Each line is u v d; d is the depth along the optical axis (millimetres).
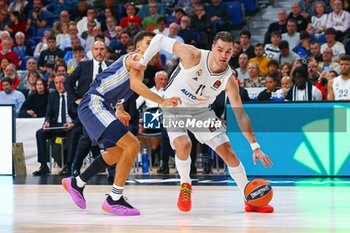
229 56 6188
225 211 6562
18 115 13148
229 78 6383
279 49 14453
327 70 13492
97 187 9172
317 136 10180
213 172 11789
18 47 16828
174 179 10406
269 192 6422
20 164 11531
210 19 16516
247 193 6457
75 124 11266
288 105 10219
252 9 17688
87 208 6824
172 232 5184
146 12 17406
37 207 6891
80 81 10445
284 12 15672
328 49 13461
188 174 6566
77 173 10203
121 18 18031
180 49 6266
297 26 15664
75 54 14430
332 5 15812
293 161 10234
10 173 11469
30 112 13031
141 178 10617
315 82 12875
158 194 8203
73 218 6059
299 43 14602
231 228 5391
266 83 12031
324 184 9297
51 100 11875
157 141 12477
